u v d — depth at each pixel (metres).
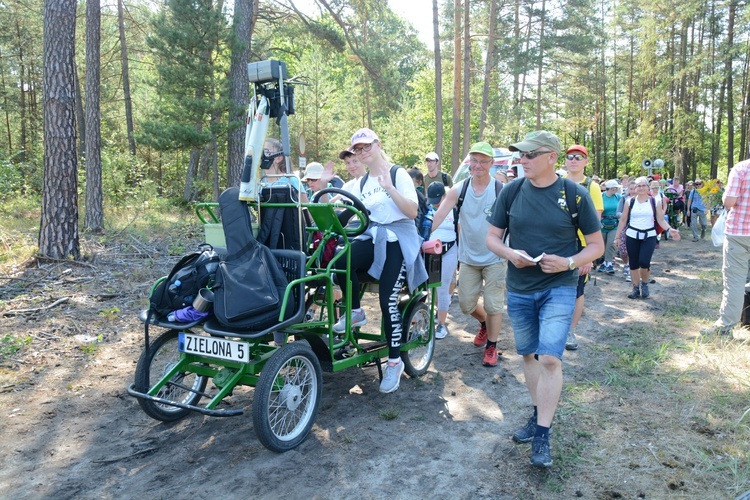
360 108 28.55
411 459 3.48
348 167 4.95
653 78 36.38
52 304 6.51
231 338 3.59
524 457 3.47
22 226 11.75
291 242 3.79
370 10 19.16
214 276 3.69
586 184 5.49
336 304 4.36
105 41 26.70
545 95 33.00
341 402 4.38
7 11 24.77
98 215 12.00
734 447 3.44
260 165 4.04
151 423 4.00
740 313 5.70
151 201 16.94
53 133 8.34
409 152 27.77
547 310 3.27
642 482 3.14
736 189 5.49
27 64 27.42
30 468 3.40
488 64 25.89
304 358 3.70
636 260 7.93
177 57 16.77
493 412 4.18
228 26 16.72
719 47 30.00
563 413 4.03
